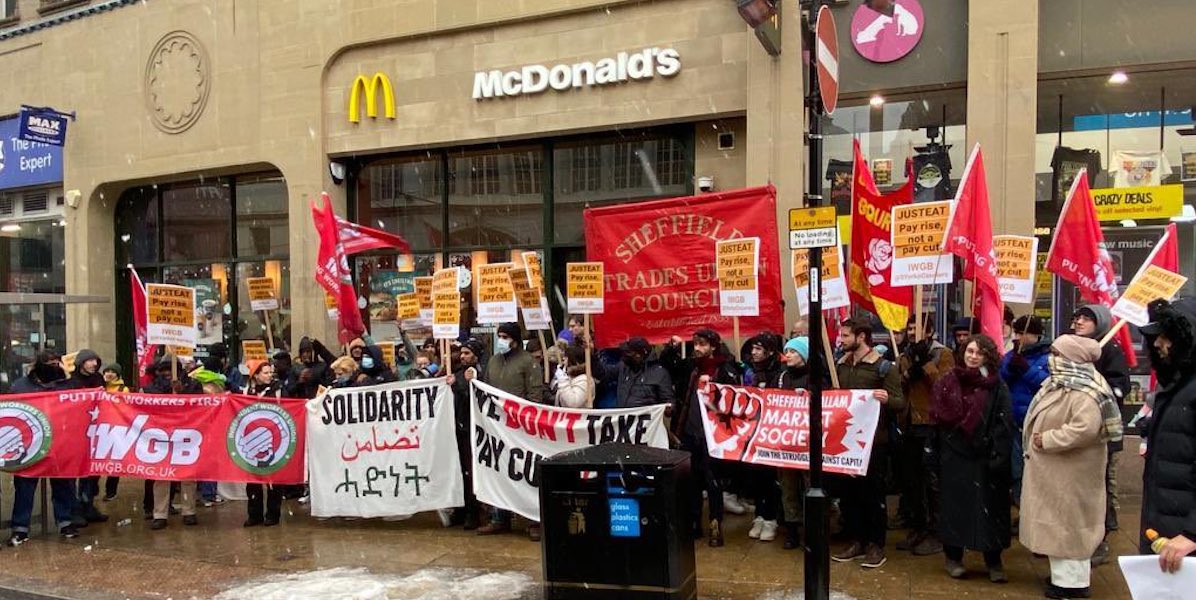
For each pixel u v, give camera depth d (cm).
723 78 1006
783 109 958
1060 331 891
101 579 620
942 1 909
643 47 1049
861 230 722
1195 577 345
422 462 745
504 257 1198
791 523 647
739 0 838
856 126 954
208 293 1459
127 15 1455
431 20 1173
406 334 1096
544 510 501
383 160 1284
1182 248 875
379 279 1288
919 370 646
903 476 655
